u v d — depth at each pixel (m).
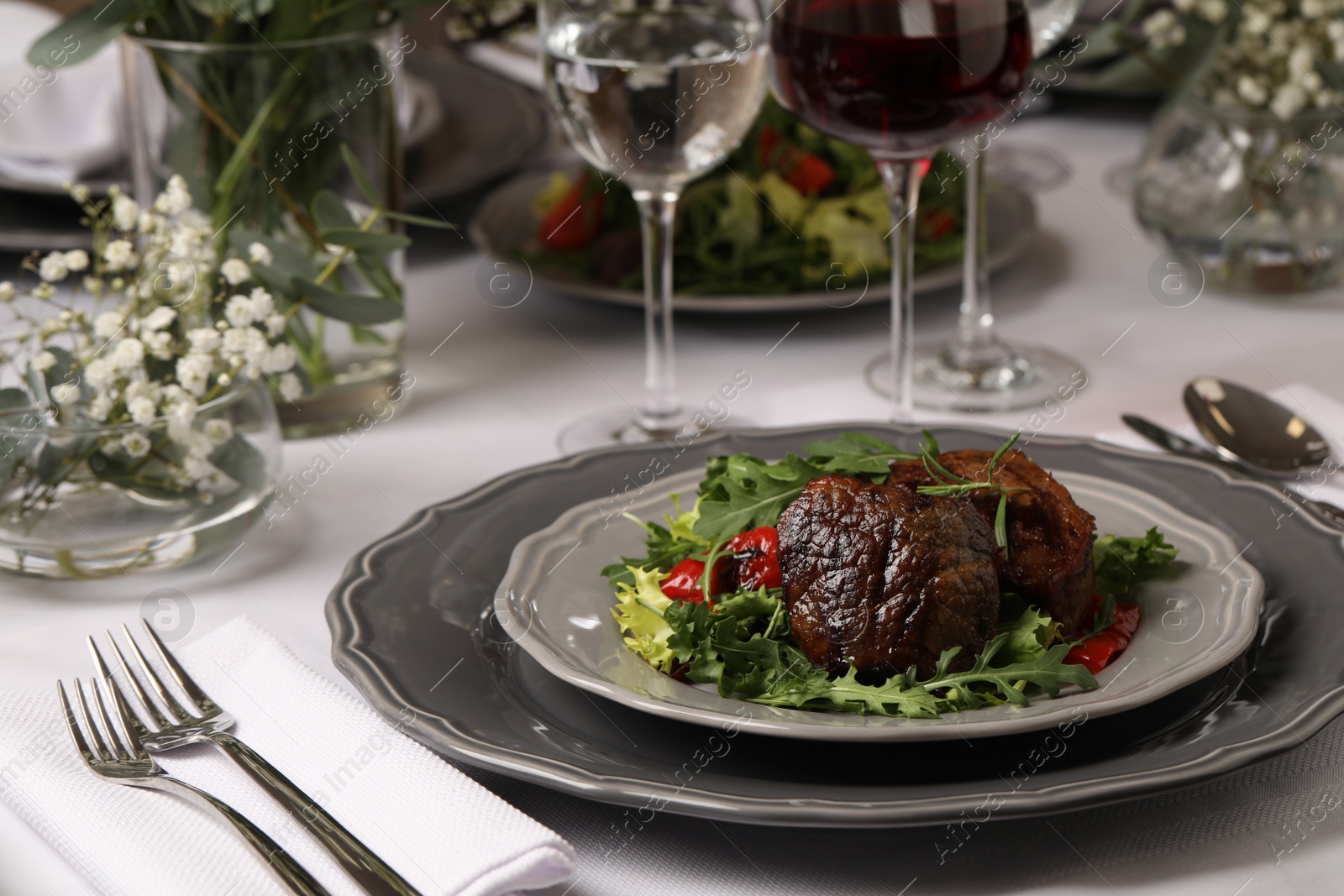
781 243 1.40
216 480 1.17
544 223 1.43
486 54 1.90
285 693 1.08
